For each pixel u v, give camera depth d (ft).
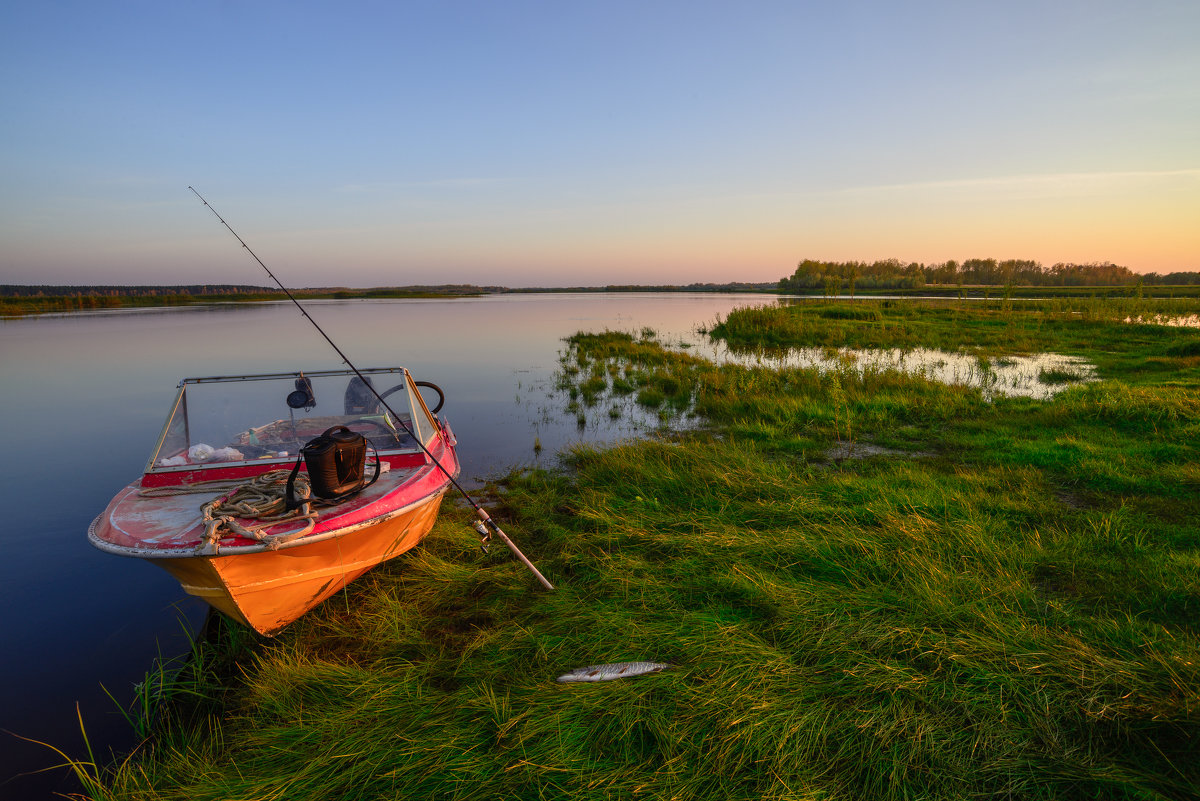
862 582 13.78
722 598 13.55
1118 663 10.19
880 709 9.55
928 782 8.35
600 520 18.52
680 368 51.65
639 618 12.85
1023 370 50.19
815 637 11.58
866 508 17.88
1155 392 33.14
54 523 21.03
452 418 36.65
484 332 101.40
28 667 13.12
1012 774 8.40
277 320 140.87
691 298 363.76
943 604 12.19
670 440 30.48
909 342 71.56
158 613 15.38
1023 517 17.63
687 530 17.65
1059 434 27.48
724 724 9.33
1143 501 18.78
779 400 36.42
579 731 9.50
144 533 11.62
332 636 13.61
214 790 8.90
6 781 9.95
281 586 12.44
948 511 17.54
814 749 9.02
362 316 157.07
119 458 28.99
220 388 15.60
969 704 9.59
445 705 10.32
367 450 15.62
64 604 15.76
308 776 8.98
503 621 13.43
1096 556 14.82
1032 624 11.68
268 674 11.89
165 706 11.59
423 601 14.61
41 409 39.83
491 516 20.45
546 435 32.32
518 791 8.54
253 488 12.96
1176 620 12.08
